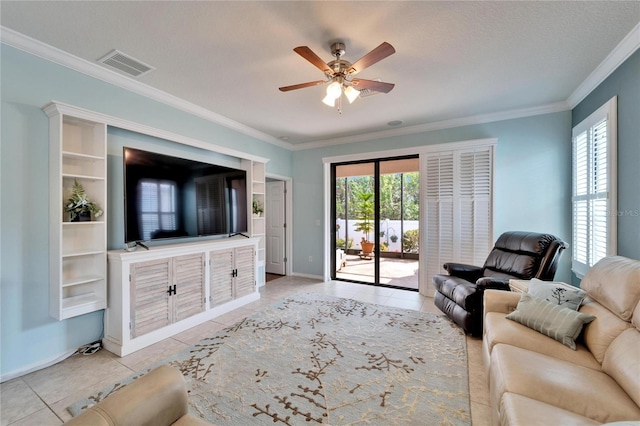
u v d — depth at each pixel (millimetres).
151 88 3021
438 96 3266
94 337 2596
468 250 3920
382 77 2801
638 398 1153
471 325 2711
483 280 2684
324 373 2127
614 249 2488
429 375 2104
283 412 1722
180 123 3445
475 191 3871
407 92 3152
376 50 1855
